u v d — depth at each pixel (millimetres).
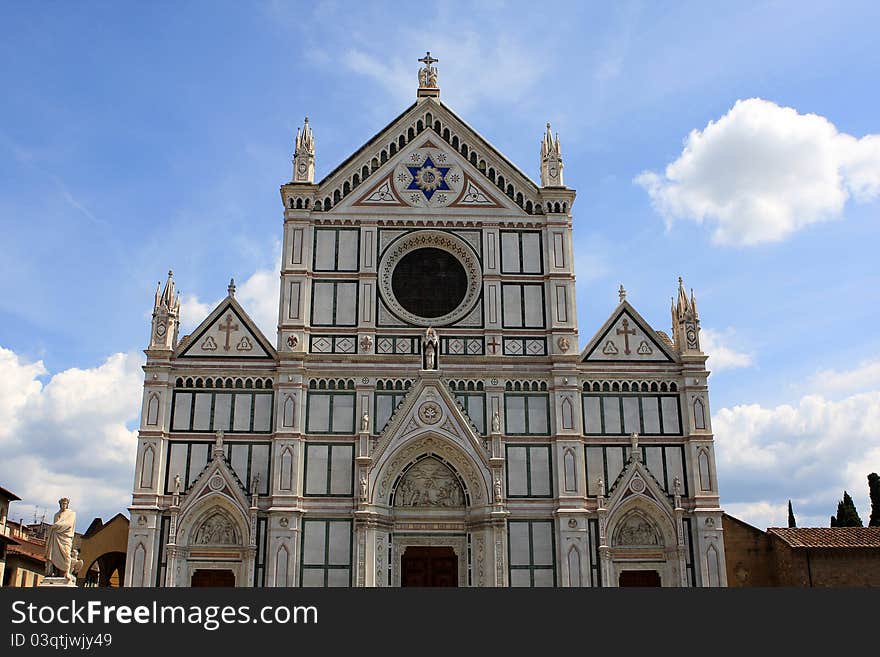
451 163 66125
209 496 57719
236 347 61094
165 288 61750
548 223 64938
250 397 60219
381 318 62656
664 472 60438
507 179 65938
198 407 59844
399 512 59688
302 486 58625
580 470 59594
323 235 64062
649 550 59219
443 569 59156
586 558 58094
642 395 61844
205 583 57219
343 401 60562
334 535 57812
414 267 64750
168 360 60125
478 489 59562
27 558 79312
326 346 61719
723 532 63844
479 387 61438
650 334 63094
